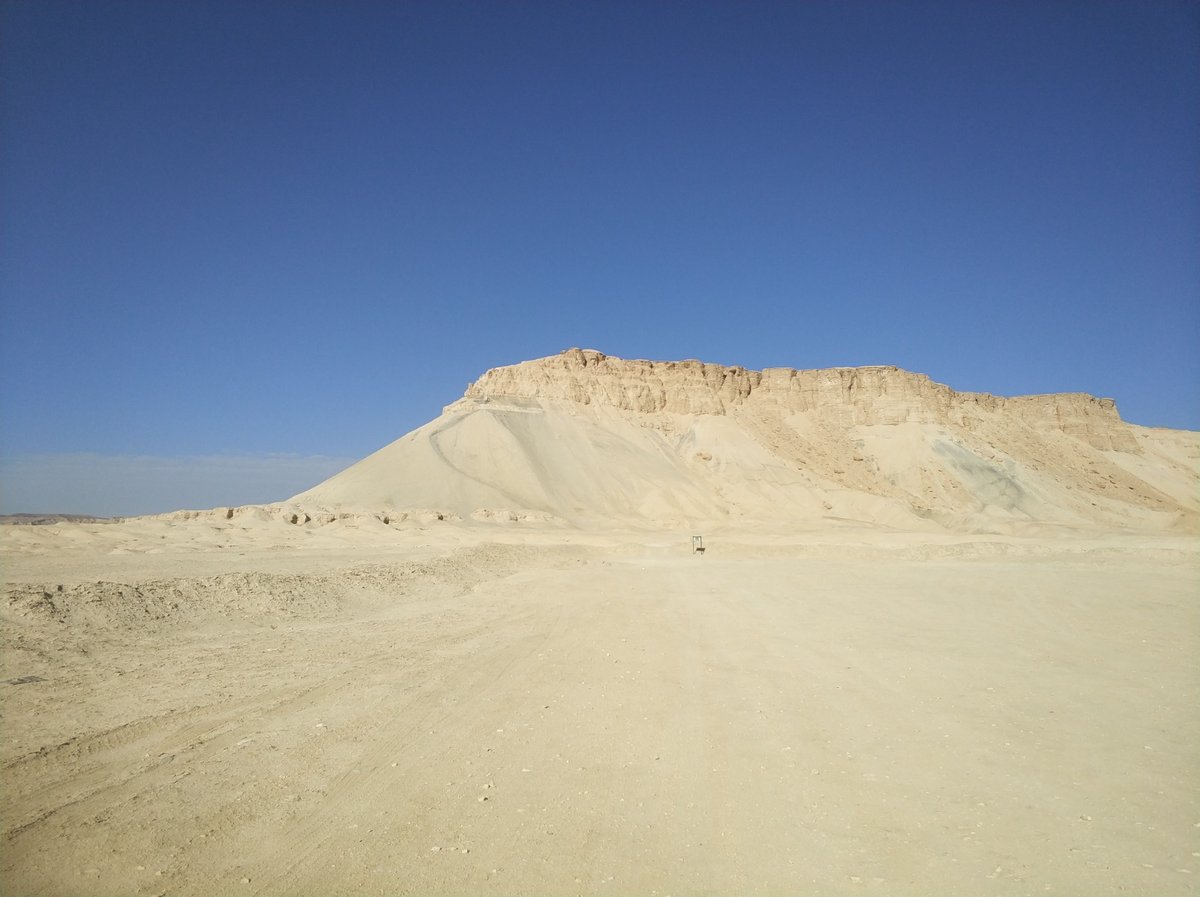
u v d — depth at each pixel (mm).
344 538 60125
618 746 9328
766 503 120312
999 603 23031
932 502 125500
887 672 13328
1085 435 159250
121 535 50094
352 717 10453
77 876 6098
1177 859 6281
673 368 156000
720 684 12508
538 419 137875
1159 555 44094
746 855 6469
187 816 7227
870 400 151875
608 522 104625
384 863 6355
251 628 17375
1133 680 12641
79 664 12969
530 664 14102
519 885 5980
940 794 7719
